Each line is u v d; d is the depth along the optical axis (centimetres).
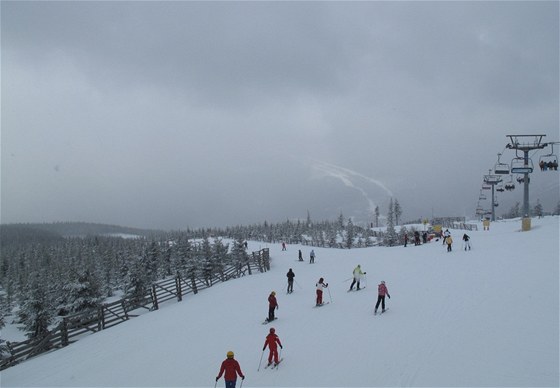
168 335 2016
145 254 6506
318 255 5094
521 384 1091
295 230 12838
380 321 1783
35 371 1734
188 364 1544
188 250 6225
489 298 1892
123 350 1862
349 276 3083
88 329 2484
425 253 3694
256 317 2147
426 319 1727
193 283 3578
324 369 1336
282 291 2831
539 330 1437
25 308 3438
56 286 4297
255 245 8356
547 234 3728
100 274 6669
